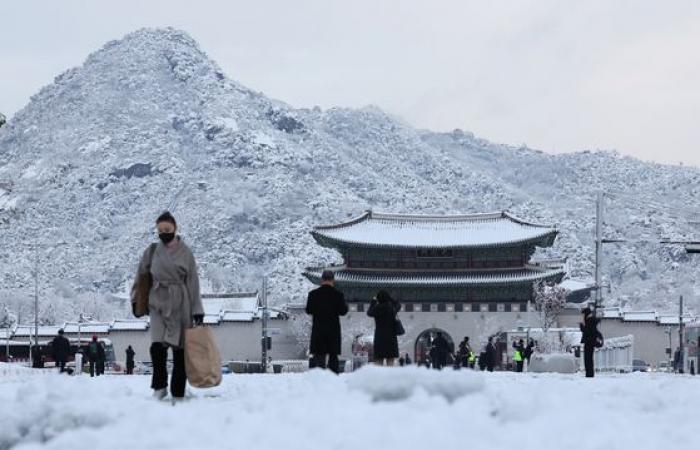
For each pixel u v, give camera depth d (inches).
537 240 6978.4
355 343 6776.6
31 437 725.3
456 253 7096.5
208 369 1015.0
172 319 1032.2
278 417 662.5
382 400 721.0
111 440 610.9
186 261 1045.2
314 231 7140.8
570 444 551.2
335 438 567.2
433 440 546.6
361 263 7180.1
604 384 1238.9
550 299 6643.7
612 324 7239.2
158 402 892.6
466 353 3469.5
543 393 771.4
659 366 6560.0
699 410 754.8
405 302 7076.8
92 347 2960.1
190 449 571.5
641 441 578.2
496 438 564.7
